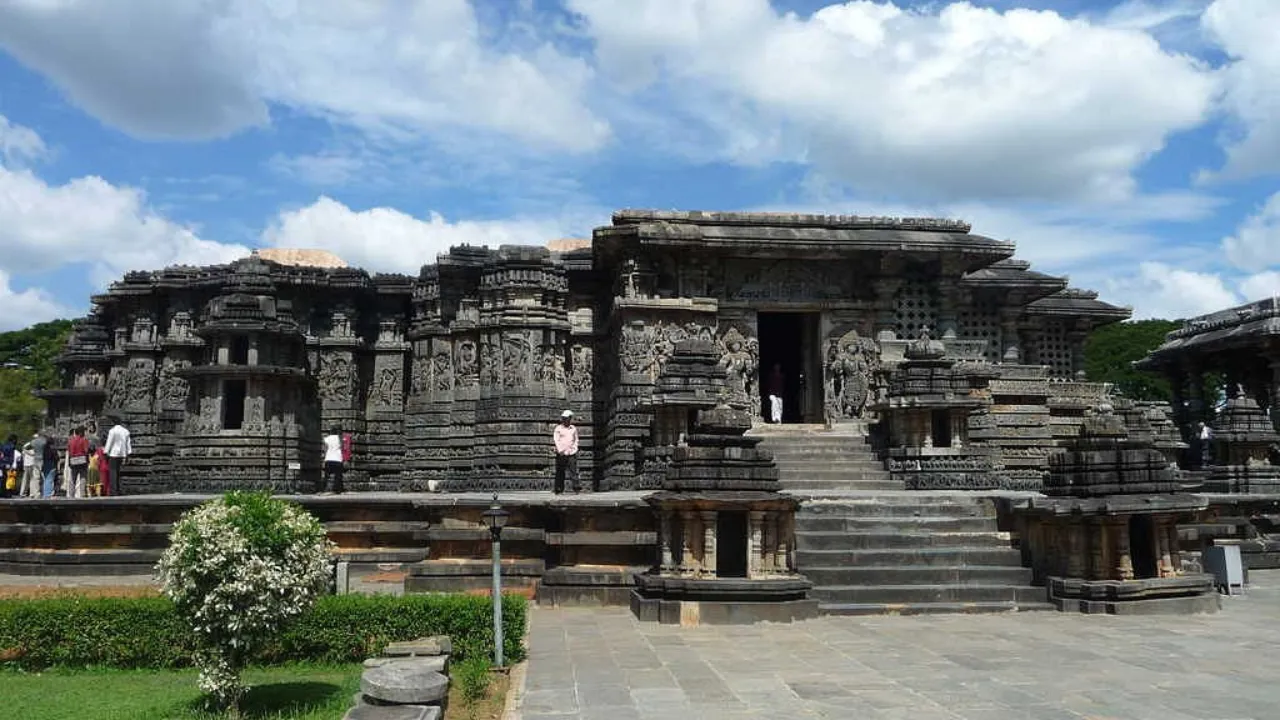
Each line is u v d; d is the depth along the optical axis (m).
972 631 13.77
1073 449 16.84
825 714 8.96
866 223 28.55
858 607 15.52
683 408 23.47
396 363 34.16
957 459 23.41
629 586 16.81
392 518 20.03
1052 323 38.09
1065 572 16.28
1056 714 8.94
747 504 15.09
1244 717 8.83
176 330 33.88
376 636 12.20
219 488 29.89
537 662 11.67
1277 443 30.92
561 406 30.61
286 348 31.70
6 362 67.56
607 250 28.06
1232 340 34.75
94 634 12.43
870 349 28.36
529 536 17.89
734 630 14.00
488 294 31.06
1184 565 18.84
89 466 27.23
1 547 20.14
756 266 28.41
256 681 11.30
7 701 10.56
